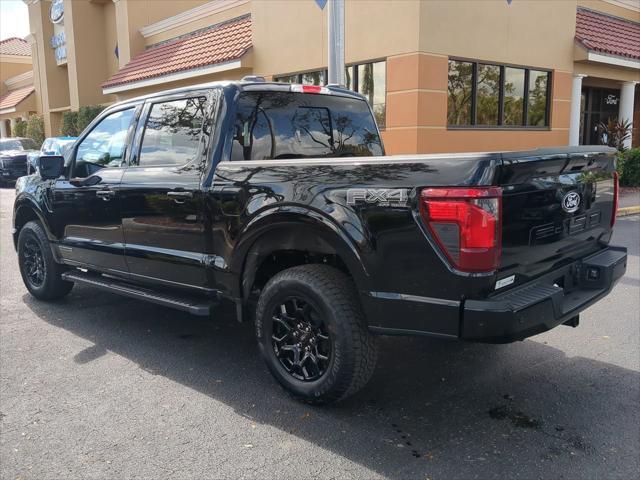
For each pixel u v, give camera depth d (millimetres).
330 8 8047
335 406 3885
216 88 4402
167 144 4707
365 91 12312
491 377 4305
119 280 5363
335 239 3514
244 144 4379
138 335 5293
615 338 5051
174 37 20297
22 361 4680
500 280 3234
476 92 12367
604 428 3557
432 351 4828
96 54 26406
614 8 17828
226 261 4184
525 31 13172
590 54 14305
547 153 3410
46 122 30688
